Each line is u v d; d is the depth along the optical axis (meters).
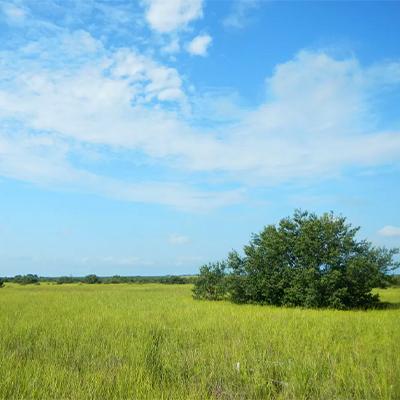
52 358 12.66
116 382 10.09
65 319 21.34
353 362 11.89
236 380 10.82
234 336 16.28
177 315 23.91
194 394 9.38
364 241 32.75
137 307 29.52
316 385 10.22
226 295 41.03
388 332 17.34
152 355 12.91
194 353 13.02
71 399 9.07
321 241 32.41
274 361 12.27
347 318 22.53
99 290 58.97
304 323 20.02
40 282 99.44
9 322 20.02
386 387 9.62
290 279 32.75
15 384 9.87
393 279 33.00
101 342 14.95
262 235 35.81
